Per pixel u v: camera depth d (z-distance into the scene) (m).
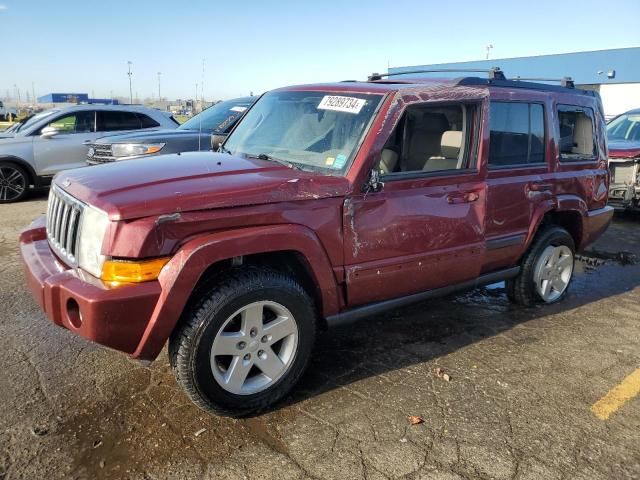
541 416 3.25
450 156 3.94
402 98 3.57
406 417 3.20
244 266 3.09
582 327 4.61
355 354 4.00
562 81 5.20
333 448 2.89
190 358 2.86
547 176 4.65
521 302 4.99
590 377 3.74
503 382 3.63
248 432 3.01
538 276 4.89
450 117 3.93
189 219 2.79
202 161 3.64
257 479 2.65
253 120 4.47
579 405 3.38
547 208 4.64
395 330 4.46
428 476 2.70
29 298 4.89
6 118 47.38
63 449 2.82
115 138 8.12
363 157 3.38
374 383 3.58
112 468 2.69
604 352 4.13
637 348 4.22
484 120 4.02
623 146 8.85
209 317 2.87
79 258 2.92
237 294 2.92
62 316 2.87
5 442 2.87
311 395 3.42
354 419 3.16
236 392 3.05
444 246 3.86
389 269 3.58
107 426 3.03
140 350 2.82
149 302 2.72
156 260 2.74
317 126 3.82
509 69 38.69
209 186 2.98
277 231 3.01
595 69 34.62
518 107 4.38
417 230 3.67
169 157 3.85
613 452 2.93
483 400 3.40
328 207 3.25
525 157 4.48
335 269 3.35
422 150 3.83
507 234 4.36
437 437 3.01
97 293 2.66
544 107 4.60
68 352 3.88
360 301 3.58
